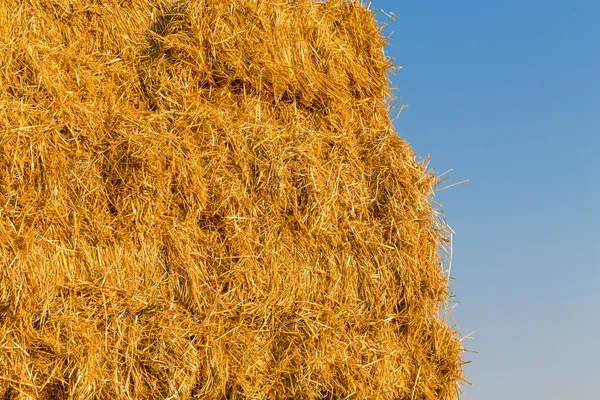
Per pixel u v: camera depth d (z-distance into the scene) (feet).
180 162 15.25
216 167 15.79
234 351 15.16
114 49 16.85
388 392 16.66
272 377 15.47
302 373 15.51
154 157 14.94
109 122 15.26
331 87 17.94
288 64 17.37
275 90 17.17
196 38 16.72
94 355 13.89
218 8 16.92
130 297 14.58
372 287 16.96
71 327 13.80
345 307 16.55
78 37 16.52
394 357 16.87
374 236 17.21
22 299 13.53
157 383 14.44
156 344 14.48
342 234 16.96
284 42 17.49
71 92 15.26
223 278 15.40
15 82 14.79
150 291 14.80
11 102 14.39
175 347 14.48
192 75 16.80
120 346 14.23
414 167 18.28
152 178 14.98
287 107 17.60
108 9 16.96
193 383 14.67
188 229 15.26
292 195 16.40
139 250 14.97
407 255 17.37
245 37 17.04
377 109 19.10
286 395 15.60
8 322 13.48
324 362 15.75
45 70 15.03
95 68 16.15
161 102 16.20
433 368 17.40
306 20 18.17
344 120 18.26
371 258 17.16
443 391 17.44
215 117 16.14
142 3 17.53
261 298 15.66
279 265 15.98
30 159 14.08
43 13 16.12
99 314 14.26
